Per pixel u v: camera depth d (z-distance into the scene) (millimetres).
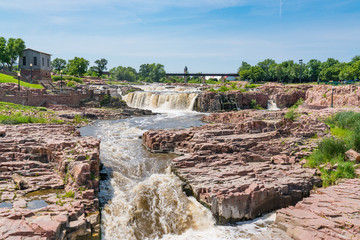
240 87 117500
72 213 16109
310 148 30484
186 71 194000
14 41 80188
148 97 76625
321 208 19016
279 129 34125
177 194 22281
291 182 23203
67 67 148375
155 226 19609
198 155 26500
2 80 65688
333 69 129750
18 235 13320
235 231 19344
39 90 62219
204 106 70750
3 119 37125
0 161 21609
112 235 17859
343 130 37406
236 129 34375
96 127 44188
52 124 36469
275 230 17484
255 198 20906
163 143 31016
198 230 19625
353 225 16516
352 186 22859
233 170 24312
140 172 25375
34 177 20594
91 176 20000
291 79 139375
